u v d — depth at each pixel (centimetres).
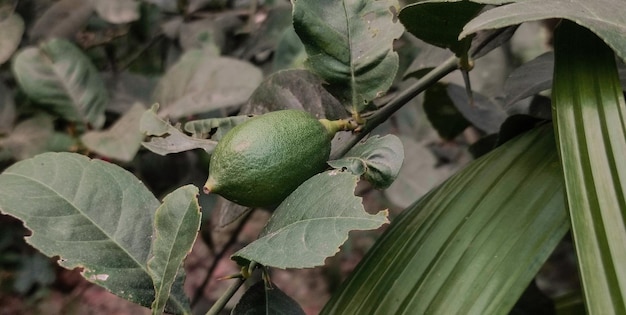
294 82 55
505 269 44
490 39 56
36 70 70
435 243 47
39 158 48
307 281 174
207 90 67
